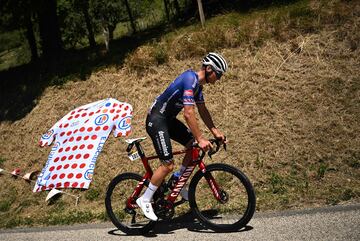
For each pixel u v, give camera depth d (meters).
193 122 4.12
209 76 4.30
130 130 6.84
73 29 12.38
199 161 4.38
